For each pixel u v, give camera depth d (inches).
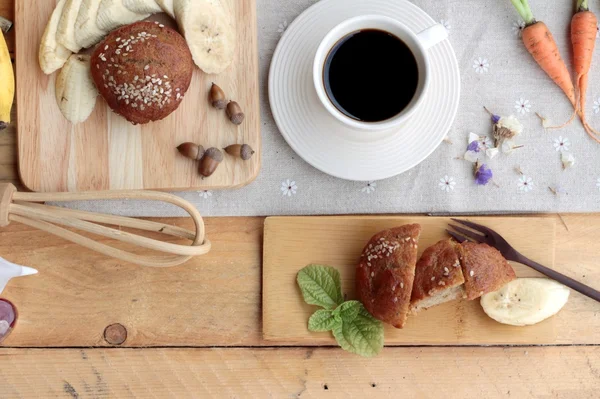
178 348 29.9
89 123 29.0
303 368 29.9
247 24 29.1
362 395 29.9
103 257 29.9
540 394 29.9
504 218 29.5
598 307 29.9
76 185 29.0
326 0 29.3
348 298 29.4
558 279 28.8
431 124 29.2
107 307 29.8
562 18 30.3
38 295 29.8
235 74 29.1
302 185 29.9
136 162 29.0
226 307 29.9
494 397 29.9
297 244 29.5
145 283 29.9
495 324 29.3
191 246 27.0
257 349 29.9
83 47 28.6
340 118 27.2
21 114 28.8
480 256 27.9
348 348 28.6
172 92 27.5
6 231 29.8
